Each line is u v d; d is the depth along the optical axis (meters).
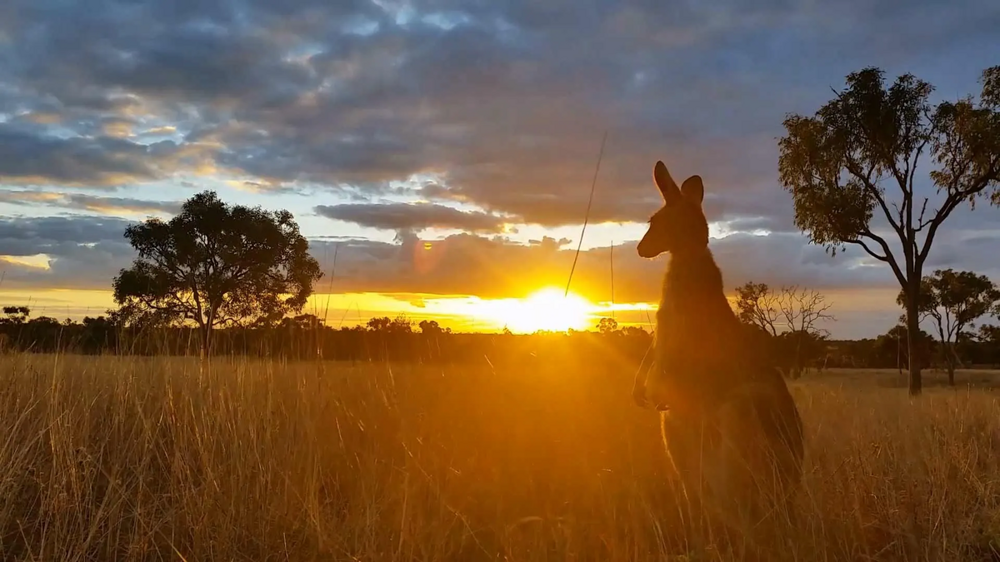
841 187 27.14
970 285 43.44
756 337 5.26
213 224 31.53
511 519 4.79
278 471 4.68
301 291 32.78
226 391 5.75
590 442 6.51
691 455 5.06
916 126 26.62
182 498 4.32
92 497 4.21
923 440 5.96
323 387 6.69
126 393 5.88
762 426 4.73
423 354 8.24
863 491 4.78
